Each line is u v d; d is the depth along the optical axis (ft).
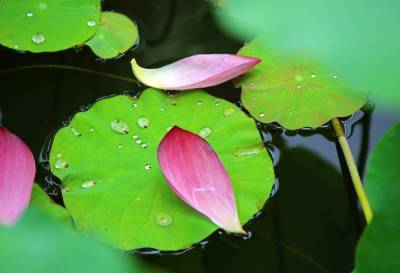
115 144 4.70
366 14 1.90
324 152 4.81
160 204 4.57
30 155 4.59
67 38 4.98
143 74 4.85
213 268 4.55
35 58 5.04
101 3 5.22
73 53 5.05
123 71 5.03
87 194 4.59
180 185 4.55
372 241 4.17
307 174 4.76
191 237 4.51
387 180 4.25
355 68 1.86
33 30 4.98
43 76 5.02
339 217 4.68
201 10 5.22
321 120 4.78
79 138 4.72
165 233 4.51
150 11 5.21
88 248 2.59
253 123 4.75
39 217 2.61
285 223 4.66
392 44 1.87
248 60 4.85
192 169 4.57
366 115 4.86
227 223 4.52
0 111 4.91
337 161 4.79
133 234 4.51
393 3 1.90
